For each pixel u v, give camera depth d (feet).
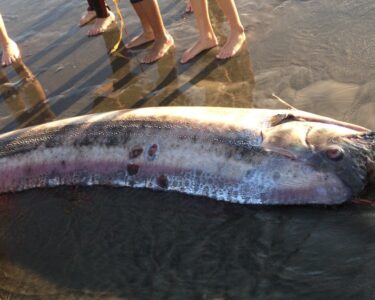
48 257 5.72
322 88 7.14
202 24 8.63
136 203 6.13
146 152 6.27
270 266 4.95
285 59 8.03
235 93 7.57
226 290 4.82
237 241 5.32
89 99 8.38
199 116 6.22
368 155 5.43
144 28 9.41
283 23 9.00
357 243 4.96
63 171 6.66
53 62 9.73
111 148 6.46
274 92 7.34
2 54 10.31
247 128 5.89
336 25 8.48
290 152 5.58
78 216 6.18
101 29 10.31
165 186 6.15
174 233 5.60
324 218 5.33
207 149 5.97
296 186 5.53
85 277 5.33
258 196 5.67
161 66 8.77
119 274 5.27
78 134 6.68
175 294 4.90
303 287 4.67
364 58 7.49
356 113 6.47
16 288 5.39
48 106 8.44
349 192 5.37
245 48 8.59
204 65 8.48
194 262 5.20
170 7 10.66
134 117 6.54
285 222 5.40
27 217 6.36
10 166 6.83
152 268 5.24
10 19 11.84
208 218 5.68
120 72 8.91
